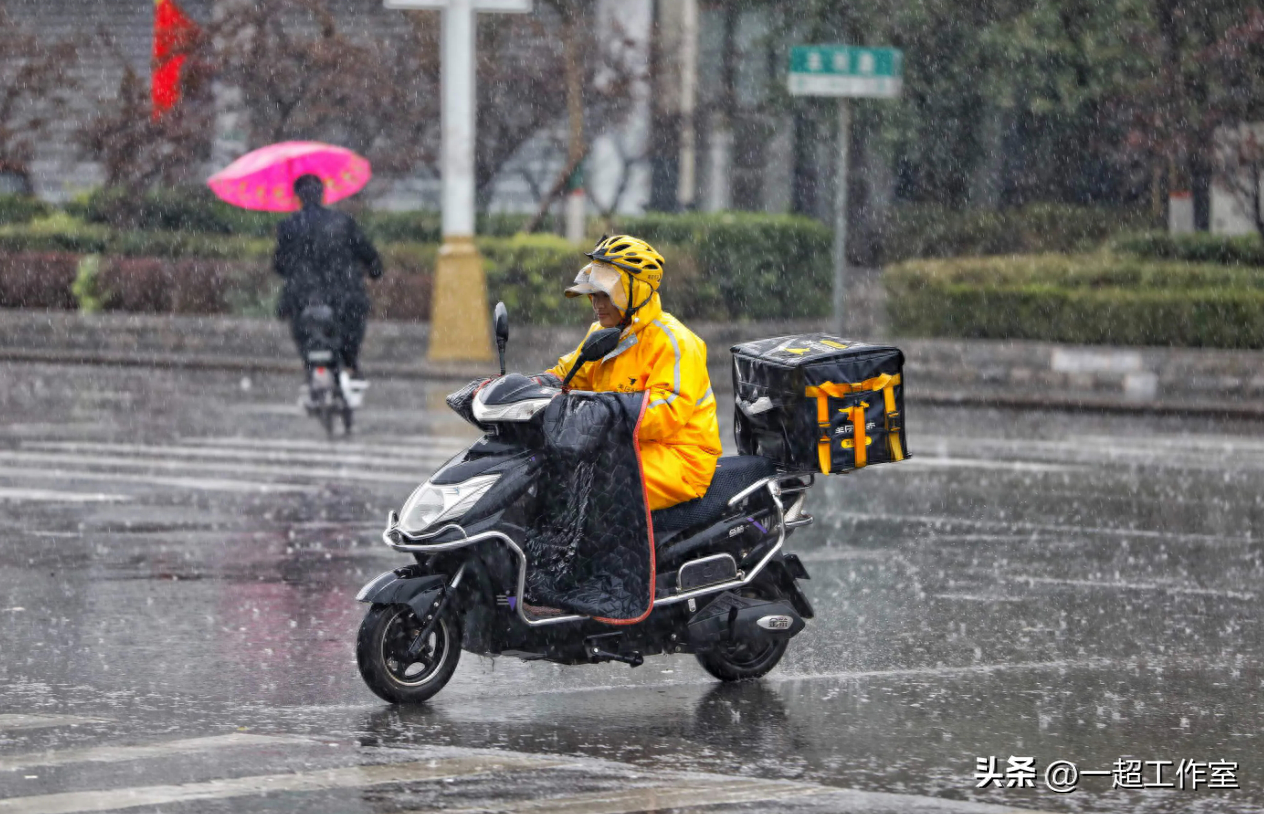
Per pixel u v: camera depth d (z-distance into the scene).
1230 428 44.94
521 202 70.94
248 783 14.15
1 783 14.11
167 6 64.81
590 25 65.38
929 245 73.38
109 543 26.33
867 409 17.66
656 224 59.09
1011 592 23.30
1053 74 63.88
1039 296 52.72
